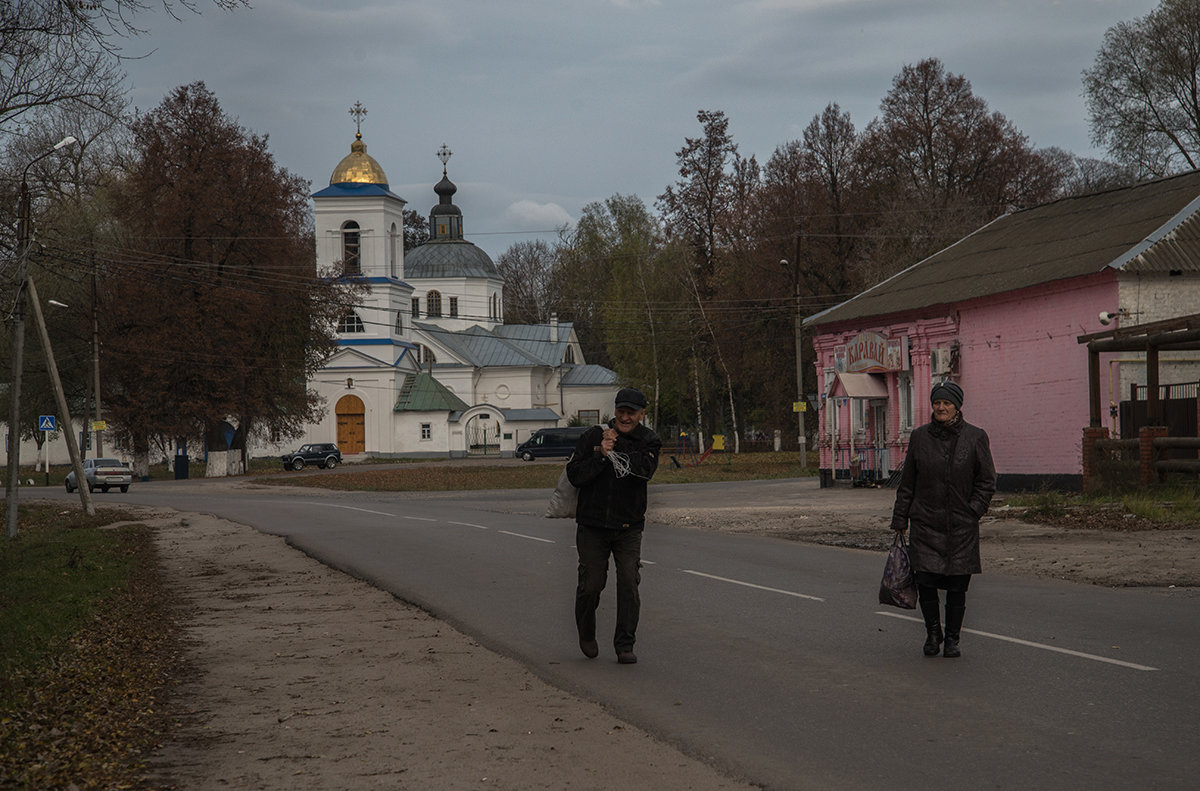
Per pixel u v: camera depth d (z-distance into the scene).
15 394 28.03
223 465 64.81
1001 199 61.03
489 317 102.75
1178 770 5.61
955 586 8.70
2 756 6.29
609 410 102.94
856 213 61.59
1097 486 23.34
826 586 12.98
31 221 27.64
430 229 106.38
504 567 15.85
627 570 8.91
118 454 87.19
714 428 84.19
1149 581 12.70
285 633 10.95
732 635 9.91
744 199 73.50
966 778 5.58
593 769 5.94
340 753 6.39
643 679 8.24
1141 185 31.19
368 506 33.88
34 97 19.31
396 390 87.12
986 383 30.34
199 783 5.86
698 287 74.94
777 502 29.78
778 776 5.73
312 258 65.00
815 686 7.79
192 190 59.31
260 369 62.81
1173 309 25.95
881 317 34.91
